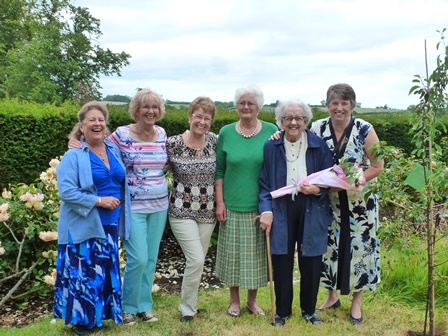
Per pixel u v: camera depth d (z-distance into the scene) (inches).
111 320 156.3
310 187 143.3
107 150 145.4
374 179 138.9
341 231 152.9
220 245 161.0
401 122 332.5
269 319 158.4
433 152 139.7
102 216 141.6
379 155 140.0
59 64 875.4
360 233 152.3
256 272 155.9
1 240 186.9
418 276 180.5
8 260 184.4
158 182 151.9
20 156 246.7
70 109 268.5
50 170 195.2
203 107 149.4
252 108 151.2
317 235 146.5
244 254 155.0
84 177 136.8
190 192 154.3
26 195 178.4
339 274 155.5
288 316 157.9
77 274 138.6
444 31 126.2
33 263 180.5
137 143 149.7
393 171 138.9
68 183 136.1
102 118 140.6
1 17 997.2
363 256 152.9
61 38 916.6
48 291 175.8
